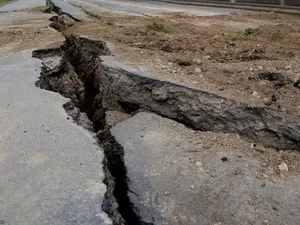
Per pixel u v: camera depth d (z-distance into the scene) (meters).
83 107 8.57
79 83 8.96
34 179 3.94
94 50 9.63
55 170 4.10
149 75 6.52
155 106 6.30
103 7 21.44
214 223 3.56
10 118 5.38
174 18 16.02
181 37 10.55
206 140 4.99
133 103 6.63
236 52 8.66
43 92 6.35
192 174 4.25
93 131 5.66
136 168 4.41
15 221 3.34
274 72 6.56
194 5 23.30
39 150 4.52
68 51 10.27
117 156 4.82
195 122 5.79
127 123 5.54
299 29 12.02
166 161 4.51
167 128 5.34
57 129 5.06
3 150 4.54
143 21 14.68
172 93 6.05
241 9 19.91
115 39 9.89
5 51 8.97
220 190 3.98
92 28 12.27
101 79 7.45
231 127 5.40
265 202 3.80
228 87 6.08
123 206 3.95
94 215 3.41
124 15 17.23
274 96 5.54
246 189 3.98
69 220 3.35
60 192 3.72
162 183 4.13
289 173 4.27
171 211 3.73
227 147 4.82
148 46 9.25
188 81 6.27
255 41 10.16
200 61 7.65
